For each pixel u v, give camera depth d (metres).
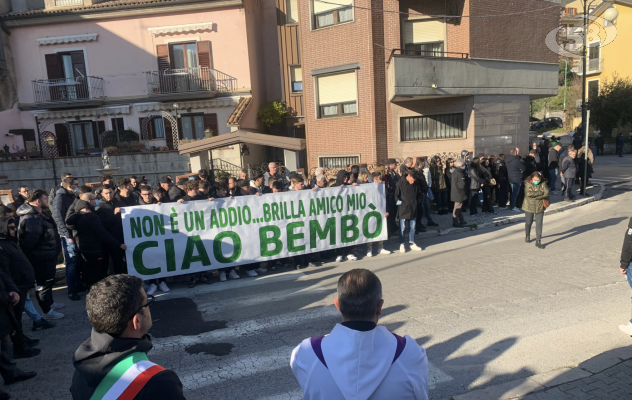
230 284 8.19
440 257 9.28
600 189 17.27
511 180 13.77
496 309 6.20
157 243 7.85
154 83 21.45
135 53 21.48
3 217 5.34
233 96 21.48
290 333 5.77
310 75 17.81
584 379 4.38
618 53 35.44
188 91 20.95
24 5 22.44
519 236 10.94
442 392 4.24
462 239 10.96
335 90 17.41
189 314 6.62
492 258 8.92
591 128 36.09
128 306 2.04
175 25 21.23
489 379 4.45
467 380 4.44
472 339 5.31
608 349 4.95
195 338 5.73
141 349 2.05
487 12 16.30
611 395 4.11
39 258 6.37
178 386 1.95
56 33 21.58
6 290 4.73
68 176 8.34
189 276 8.88
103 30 21.47
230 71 21.42
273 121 21.97
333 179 10.23
